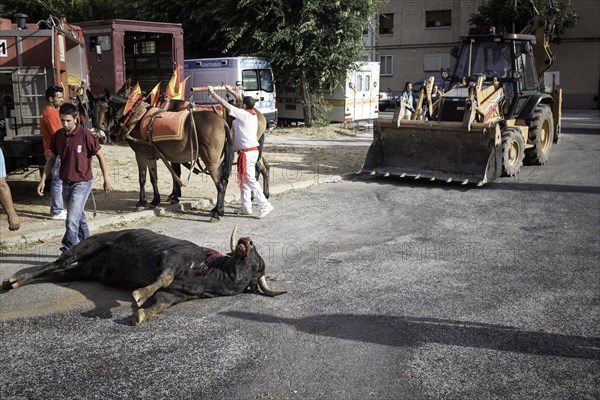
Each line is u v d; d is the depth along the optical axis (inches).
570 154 685.9
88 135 284.0
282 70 945.5
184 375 188.2
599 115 1280.8
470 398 175.5
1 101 408.2
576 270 289.4
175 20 1015.0
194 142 378.3
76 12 1137.4
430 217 393.7
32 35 395.5
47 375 188.5
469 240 340.5
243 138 386.6
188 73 861.2
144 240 250.1
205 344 209.8
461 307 243.3
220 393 177.6
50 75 392.5
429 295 256.4
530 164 602.2
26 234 336.8
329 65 926.4
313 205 429.4
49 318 232.5
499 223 378.0
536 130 580.1
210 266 243.9
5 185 218.7
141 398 175.0
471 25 1427.2
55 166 367.2
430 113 542.9
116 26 743.7
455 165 500.4
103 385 182.2
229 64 832.9
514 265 297.0
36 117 387.9
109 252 258.7
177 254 241.3
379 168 532.1
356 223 378.9
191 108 388.2
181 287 239.1
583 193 464.1
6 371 191.0
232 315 234.4
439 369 192.1
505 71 574.2
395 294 257.3
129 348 207.0
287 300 249.9
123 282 255.6
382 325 225.5
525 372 190.7
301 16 900.0
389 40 1657.2
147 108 401.7
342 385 181.9
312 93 978.1
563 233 354.6
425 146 511.2
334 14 911.0
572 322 229.3
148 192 466.3
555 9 663.8
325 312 237.6
